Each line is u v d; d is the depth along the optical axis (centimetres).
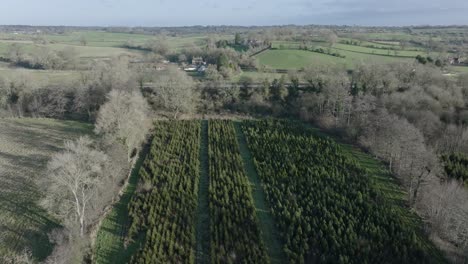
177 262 3856
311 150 6512
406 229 4375
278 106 8938
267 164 6006
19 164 6100
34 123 8312
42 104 9056
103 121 6031
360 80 9050
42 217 4581
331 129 7731
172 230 4269
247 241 4134
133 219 4538
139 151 6719
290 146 6700
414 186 5209
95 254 4025
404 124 5884
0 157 6375
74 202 4247
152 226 4388
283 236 4244
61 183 4134
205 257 4000
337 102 8112
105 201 4931
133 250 4094
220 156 6369
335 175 5600
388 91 8588
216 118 8638
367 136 6906
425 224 4584
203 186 5466
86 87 8706
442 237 4362
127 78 9125
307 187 5247
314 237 4197
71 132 7725
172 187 5266
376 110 7319
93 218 4569
